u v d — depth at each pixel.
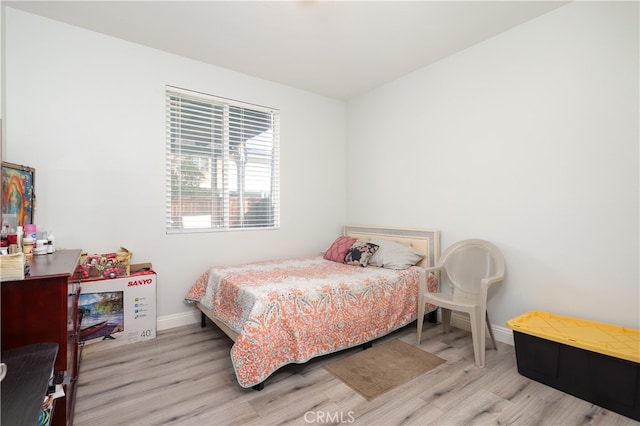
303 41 2.65
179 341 2.58
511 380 1.99
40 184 2.32
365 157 3.85
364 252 3.11
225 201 3.22
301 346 2.03
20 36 2.24
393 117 3.49
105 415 1.64
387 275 2.67
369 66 3.12
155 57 2.78
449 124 2.95
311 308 2.15
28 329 1.29
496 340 2.61
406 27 2.44
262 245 3.43
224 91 3.14
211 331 2.80
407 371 2.10
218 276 2.66
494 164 2.62
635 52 1.93
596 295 2.09
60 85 2.39
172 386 1.92
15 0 2.12
